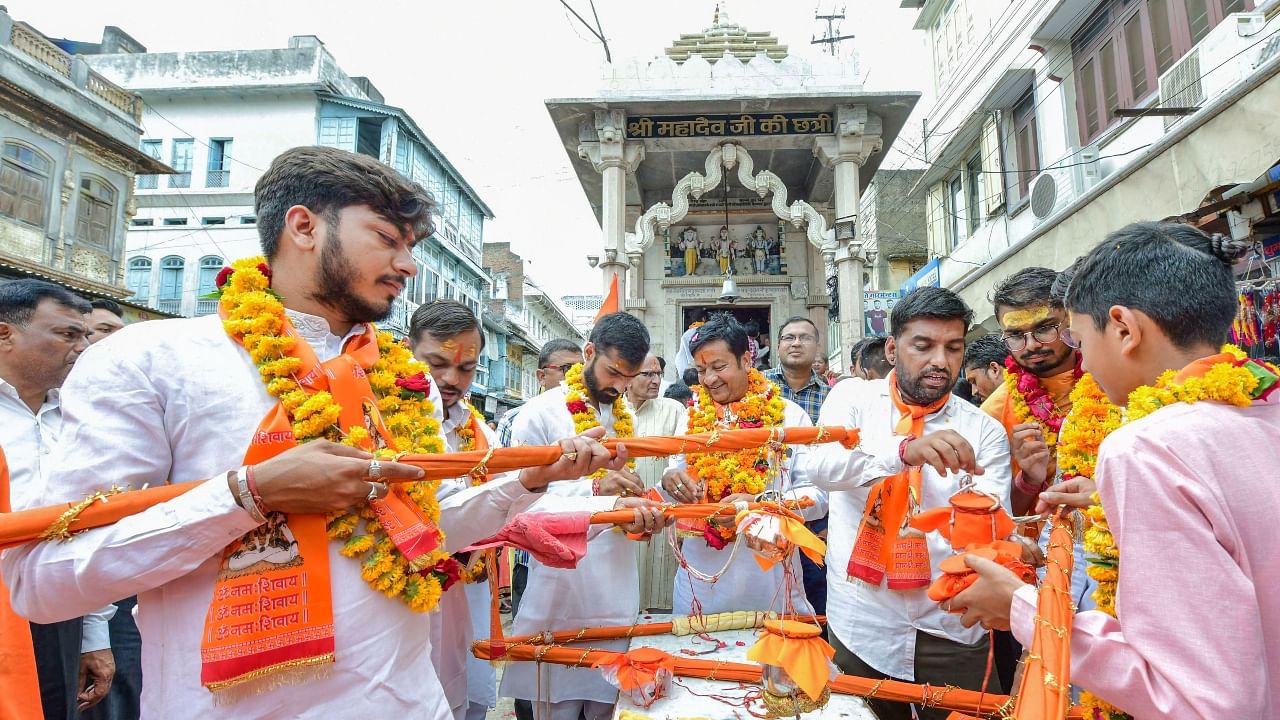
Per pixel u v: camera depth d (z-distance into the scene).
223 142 18.42
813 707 1.51
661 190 11.39
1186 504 0.93
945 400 2.14
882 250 15.32
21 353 2.21
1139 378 1.13
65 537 1.05
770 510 1.87
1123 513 0.98
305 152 1.34
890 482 1.96
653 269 10.41
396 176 1.37
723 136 9.25
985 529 1.54
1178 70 6.02
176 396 1.19
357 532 1.26
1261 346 4.44
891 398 2.26
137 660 2.87
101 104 12.98
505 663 2.57
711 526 2.53
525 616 2.69
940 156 11.85
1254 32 5.27
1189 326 1.08
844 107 8.94
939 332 2.04
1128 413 1.10
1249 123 4.49
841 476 2.02
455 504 1.57
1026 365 2.29
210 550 1.10
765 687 1.55
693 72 9.12
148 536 1.05
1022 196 9.54
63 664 2.17
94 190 12.90
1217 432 0.98
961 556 1.30
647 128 9.33
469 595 3.00
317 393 1.27
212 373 1.22
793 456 2.69
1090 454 1.70
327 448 1.14
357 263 1.31
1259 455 0.97
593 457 1.47
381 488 1.25
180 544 1.06
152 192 18.16
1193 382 1.03
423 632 1.36
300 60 18.33
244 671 1.09
